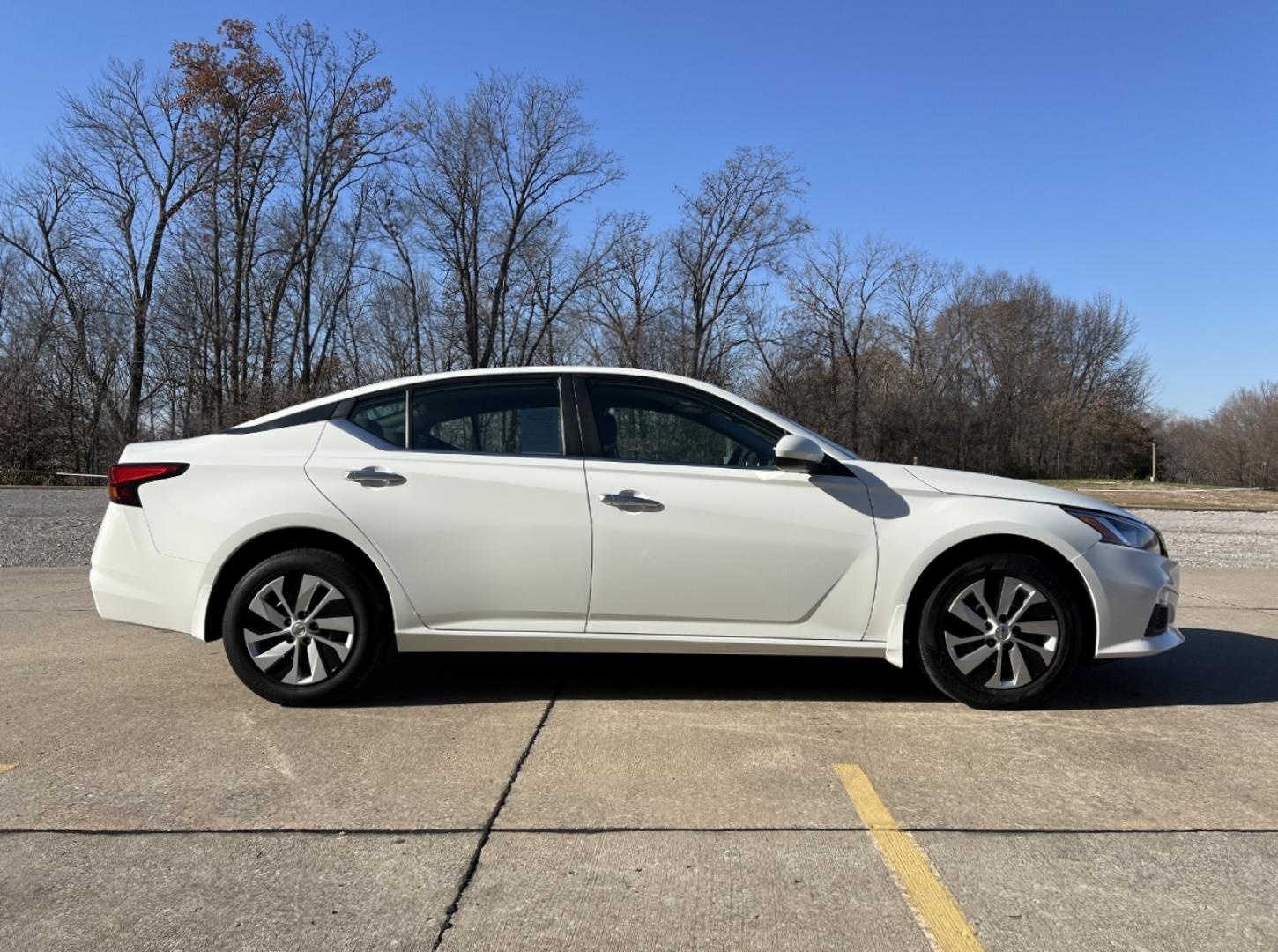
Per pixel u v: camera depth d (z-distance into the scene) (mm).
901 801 3186
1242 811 3119
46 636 5781
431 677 4801
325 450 4250
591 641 4156
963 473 4379
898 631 4141
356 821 3010
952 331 56844
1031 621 4156
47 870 2676
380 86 38812
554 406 4348
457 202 41375
